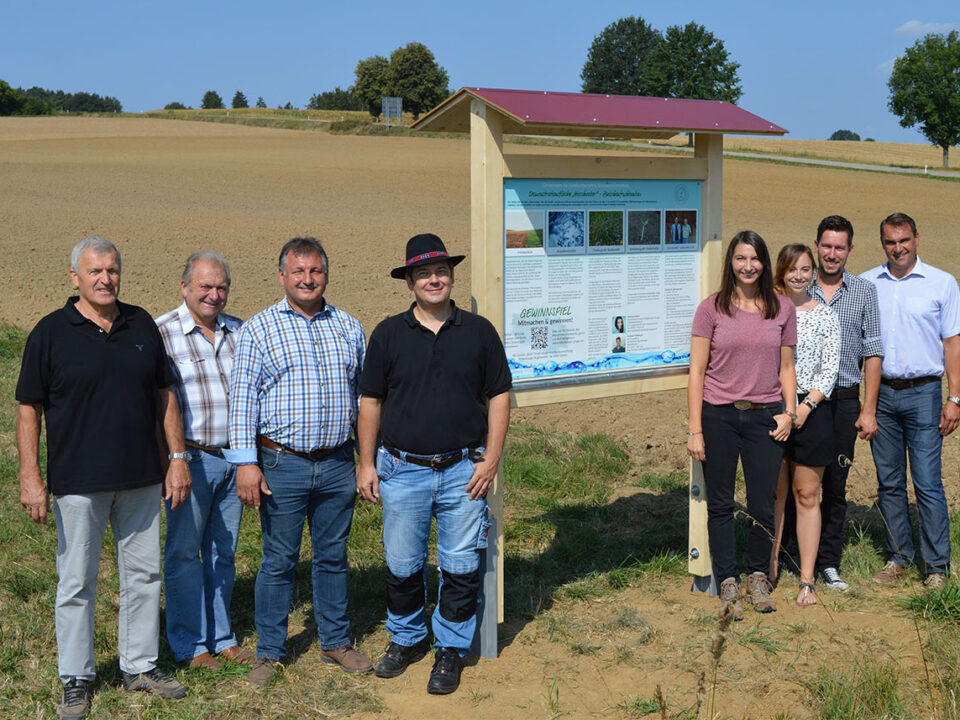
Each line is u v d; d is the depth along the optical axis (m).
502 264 4.38
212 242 20.70
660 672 4.17
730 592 4.66
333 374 4.01
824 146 72.50
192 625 4.18
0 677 3.97
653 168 4.78
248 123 73.44
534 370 4.58
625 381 4.85
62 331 3.60
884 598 4.95
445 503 4.03
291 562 4.07
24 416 3.59
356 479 4.16
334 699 3.90
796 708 3.82
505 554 5.65
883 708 3.72
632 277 4.82
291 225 23.50
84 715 3.69
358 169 40.28
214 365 4.16
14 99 132.62
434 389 3.93
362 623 4.71
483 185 4.26
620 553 5.62
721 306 4.64
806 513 4.88
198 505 4.11
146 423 3.75
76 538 3.66
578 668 4.23
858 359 5.02
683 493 6.79
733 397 4.65
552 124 4.17
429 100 114.81
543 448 7.73
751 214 29.38
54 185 31.12
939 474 5.05
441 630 4.09
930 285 4.95
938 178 46.12
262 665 4.07
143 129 65.56
